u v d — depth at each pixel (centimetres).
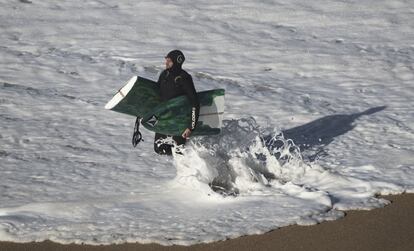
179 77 2964
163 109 2928
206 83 4878
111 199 2898
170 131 2978
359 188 2834
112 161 3488
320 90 4688
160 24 6331
